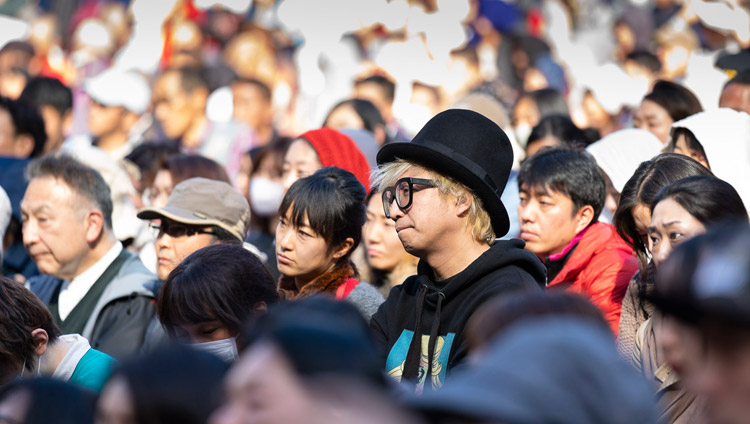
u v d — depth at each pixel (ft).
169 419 11.16
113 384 11.56
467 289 21.72
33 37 67.15
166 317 20.95
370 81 61.67
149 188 43.55
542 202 30.50
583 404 7.82
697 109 42.11
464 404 7.70
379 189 23.13
